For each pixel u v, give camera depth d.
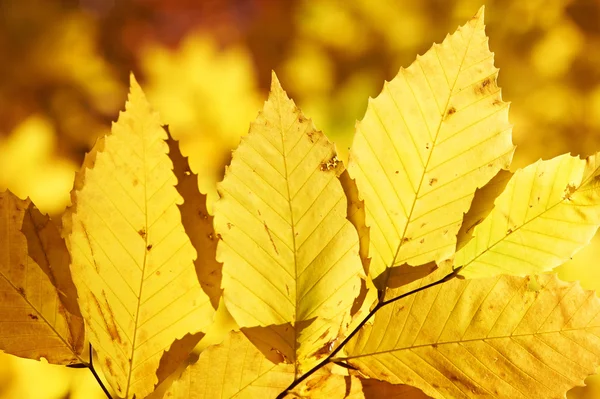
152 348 0.59
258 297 0.59
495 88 0.60
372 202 0.60
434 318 0.59
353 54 1.55
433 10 1.55
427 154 0.60
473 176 0.60
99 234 0.59
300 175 0.59
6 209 0.60
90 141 1.43
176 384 0.59
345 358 0.59
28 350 0.59
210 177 1.36
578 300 0.58
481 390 0.58
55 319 0.60
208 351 0.59
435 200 0.60
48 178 1.35
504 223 0.60
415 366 0.59
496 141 0.60
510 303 0.58
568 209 0.60
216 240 0.59
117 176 0.59
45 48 1.44
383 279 0.59
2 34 1.42
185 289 0.59
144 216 0.59
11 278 0.59
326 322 0.59
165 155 0.59
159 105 1.41
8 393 0.90
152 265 0.59
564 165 0.60
